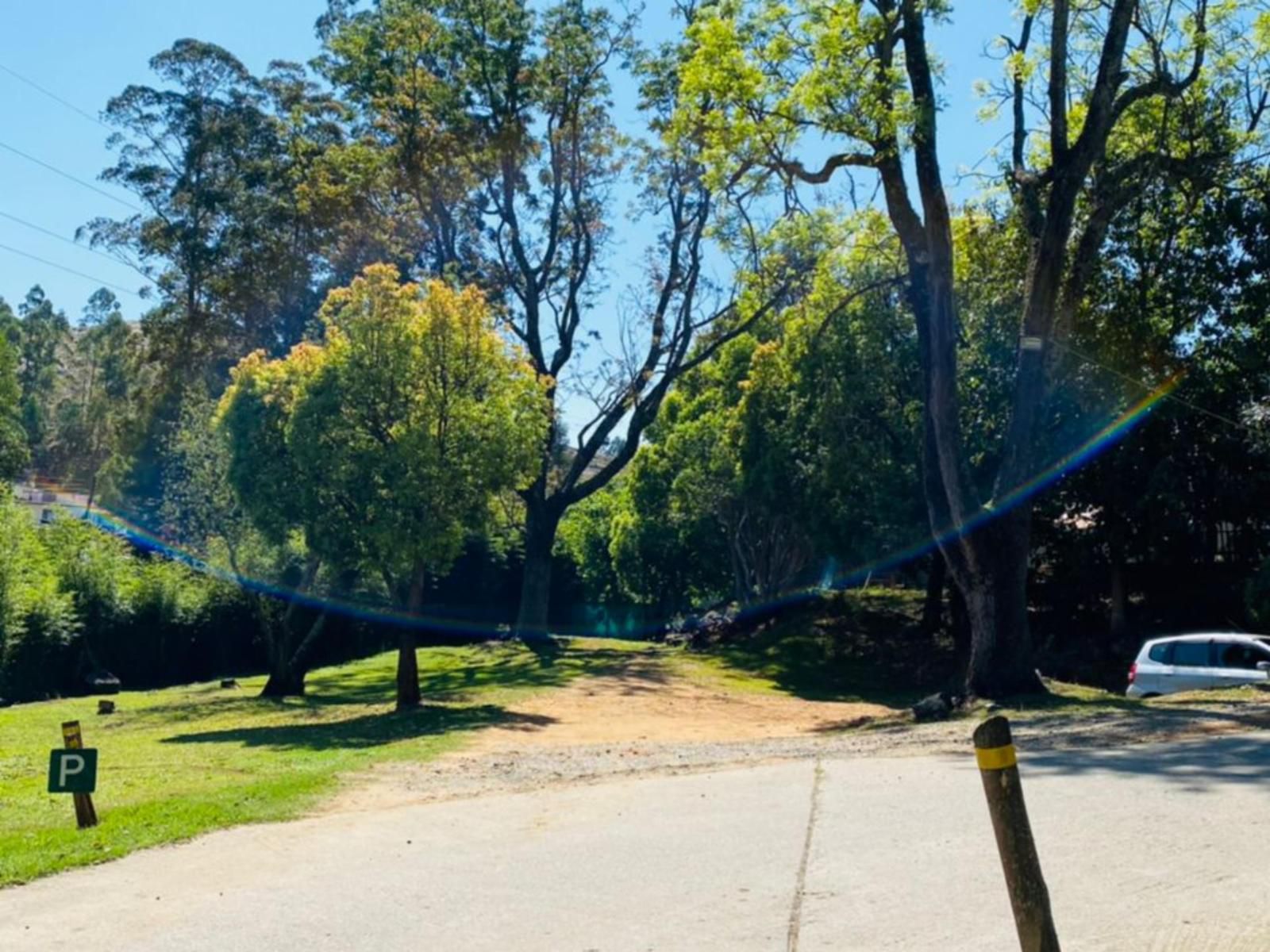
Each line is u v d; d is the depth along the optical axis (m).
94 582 38.16
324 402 23.11
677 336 42.25
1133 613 31.83
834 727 21.22
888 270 29.08
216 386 51.19
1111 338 27.28
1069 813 8.91
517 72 41.44
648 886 7.70
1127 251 27.61
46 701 32.91
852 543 30.98
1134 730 14.22
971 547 20.14
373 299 23.72
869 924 6.45
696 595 56.69
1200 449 27.72
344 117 43.09
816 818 9.70
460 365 23.22
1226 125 24.53
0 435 49.72
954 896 6.87
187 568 40.00
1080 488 28.70
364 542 23.84
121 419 56.84
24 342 90.44
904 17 19.81
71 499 71.94
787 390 34.06
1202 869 7.07
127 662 39.31
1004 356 27.58
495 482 23.50
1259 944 5.66
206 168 53.31
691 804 10.99
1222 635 20.72
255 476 25.09
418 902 7.64
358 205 41.88
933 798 10.31
